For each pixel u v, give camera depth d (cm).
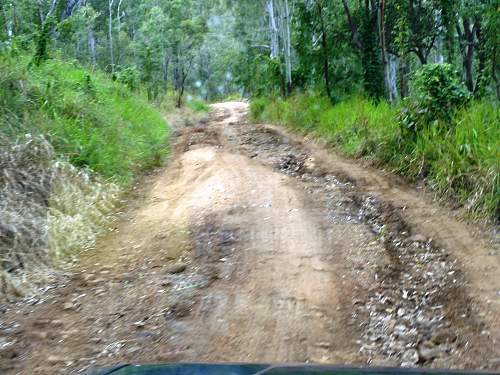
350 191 825
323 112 1617
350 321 443
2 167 683
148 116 1573
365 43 1720
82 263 599
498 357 379
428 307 464
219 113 3056
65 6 2072
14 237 578
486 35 1174
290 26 2430
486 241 597
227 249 599
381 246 601
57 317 470
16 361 399
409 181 859
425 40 1616
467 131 802
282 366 207
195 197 821
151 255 606
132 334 431
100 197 796
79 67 1691
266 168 1027
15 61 1030
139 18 3694
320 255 575
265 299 479
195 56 3891
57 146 843
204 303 476
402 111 985
